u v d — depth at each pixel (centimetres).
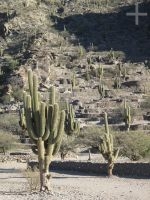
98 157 8275
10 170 7219
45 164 4644
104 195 4588
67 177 6322
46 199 4294
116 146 7500
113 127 11931
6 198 4341
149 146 7375
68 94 19212
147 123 12888
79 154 8988
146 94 19225
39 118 4506
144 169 6178
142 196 4512
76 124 8938
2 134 10150
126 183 5594
